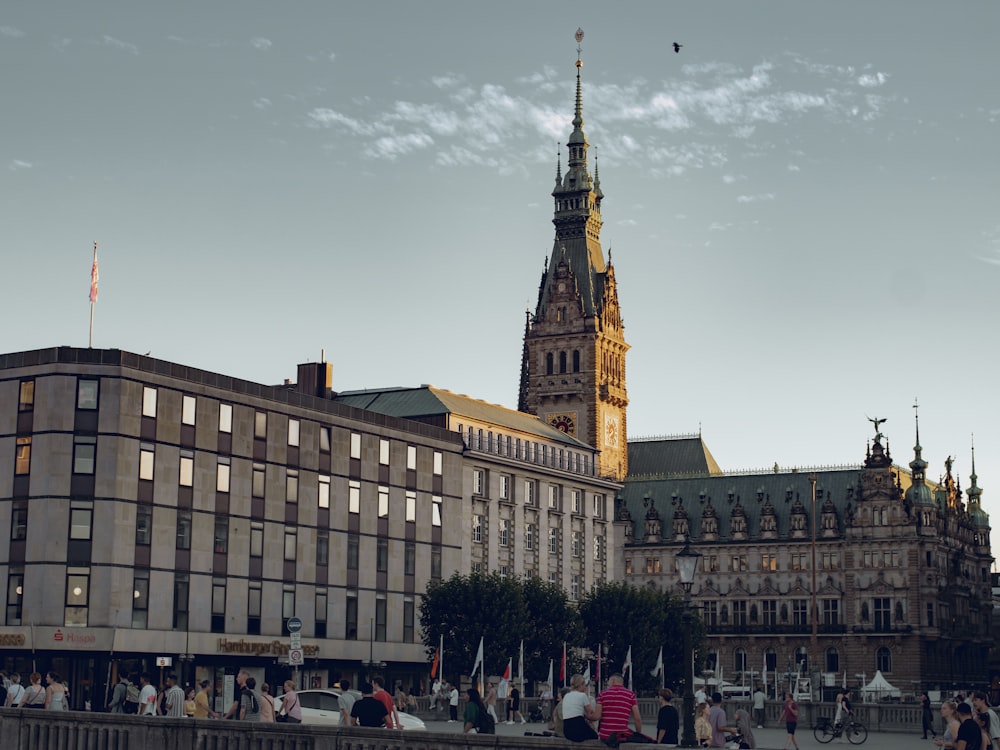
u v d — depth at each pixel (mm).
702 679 173000
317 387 135875
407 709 117250
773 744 81250
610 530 180750
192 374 112750
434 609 133125
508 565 158250
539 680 143875
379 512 132500
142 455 107812
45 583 103438
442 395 159125
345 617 127000
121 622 104875
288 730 46938
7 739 54312
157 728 50344
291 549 121250
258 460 118438
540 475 165875
